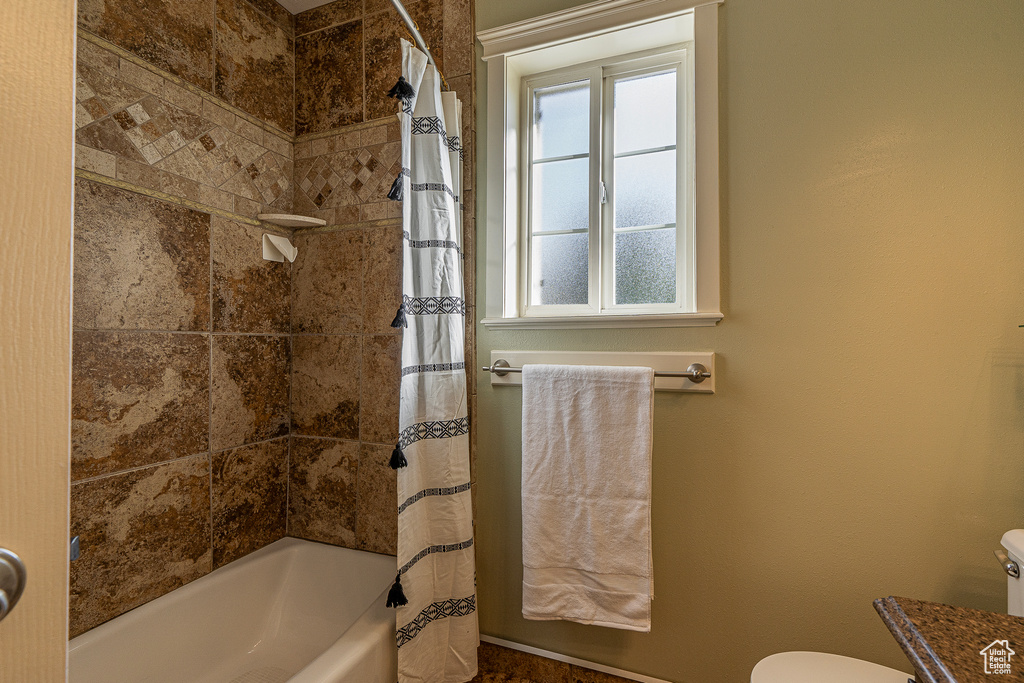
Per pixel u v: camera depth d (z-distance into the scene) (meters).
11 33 0.37
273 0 1.72
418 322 1.32
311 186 1.78
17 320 0.37
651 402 1.24
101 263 1.21
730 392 1.27
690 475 1.31
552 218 1.57
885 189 1.14
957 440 1.08
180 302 1.40
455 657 1.34
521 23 1.45
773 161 1.23
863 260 1.15
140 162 1.29
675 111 1.46
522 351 1.47
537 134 1.60
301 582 1.65
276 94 1.73
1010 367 1.05
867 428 1.15
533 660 1.46
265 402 1.70
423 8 1.60
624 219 1.51
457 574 1.34
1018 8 1.05
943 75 1.09
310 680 1.02
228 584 1.48
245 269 1.62
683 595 1.31
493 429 1.52
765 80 1.24
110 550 1.23
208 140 1.48
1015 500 1.04
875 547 1.15
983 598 1.06
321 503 1.74
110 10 1.22
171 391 1.38
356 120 1.70
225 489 1.55
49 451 0.38
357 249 1.69
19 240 0.37
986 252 1.06
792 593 1.21
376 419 1.65
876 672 0.94
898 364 1.13
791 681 0.92
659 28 1.37
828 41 1.19
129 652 1.22
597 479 1.27
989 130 1.06
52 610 0.38
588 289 1.52
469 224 1.52
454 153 1.44
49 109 0.38
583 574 1.28
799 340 1.21
